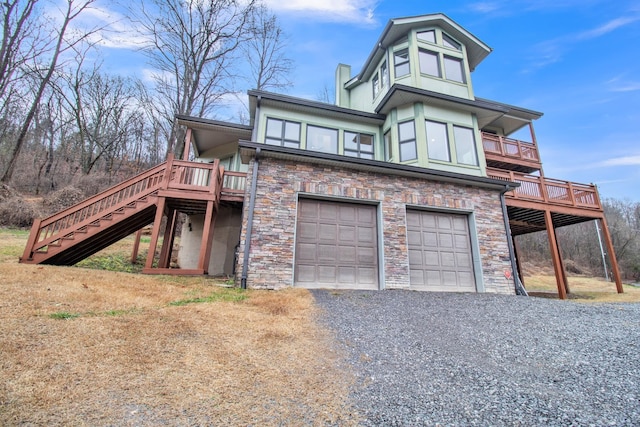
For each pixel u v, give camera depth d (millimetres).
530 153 14469
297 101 11461
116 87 26531
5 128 22734
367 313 5578
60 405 2275
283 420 2318
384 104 11844
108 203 8602
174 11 18406
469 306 6492
